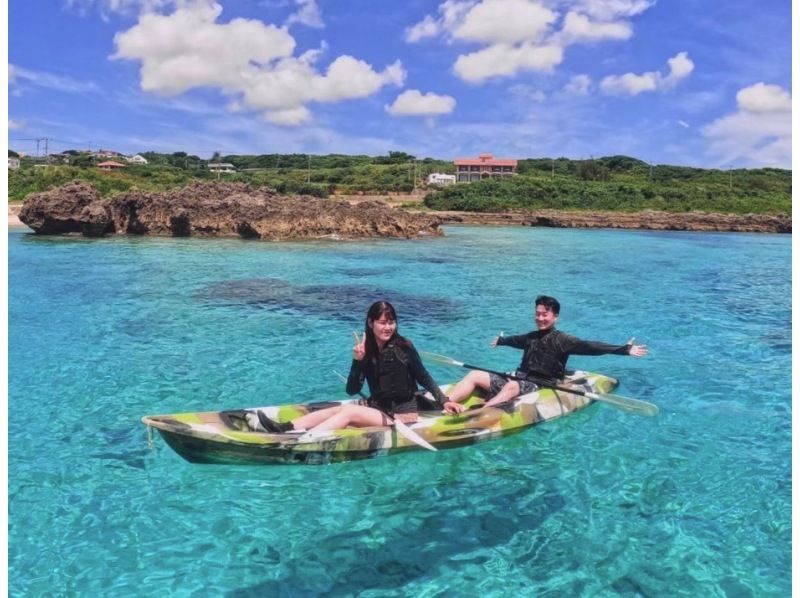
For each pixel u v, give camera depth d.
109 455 5.48
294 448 5.03
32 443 5.73
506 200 49.69
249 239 26.27
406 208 49.19
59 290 13.66
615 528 4.41
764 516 4.58
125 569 3.86
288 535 4.27
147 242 24.33
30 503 4.63
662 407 6.89
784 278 18.14
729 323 11.62
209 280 15.31
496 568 3.93
